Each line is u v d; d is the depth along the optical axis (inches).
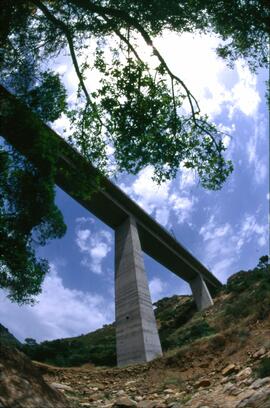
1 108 426.9
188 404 291.4
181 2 491.8
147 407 321.4
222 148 544.1
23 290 438.0
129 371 629.9
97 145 557.6
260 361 362.6
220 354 546.3
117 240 1525.6
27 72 520.4
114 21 540.1
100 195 1471.5
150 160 537.3
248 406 223.9
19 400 126.6
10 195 428.8
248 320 636.1
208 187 556.7
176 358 611.5
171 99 536.7
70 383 541.3
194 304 2278.5
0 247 406.9
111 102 514.3
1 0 464.4
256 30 466.3
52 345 1274.6
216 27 510.0
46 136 466.0
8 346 160.6
